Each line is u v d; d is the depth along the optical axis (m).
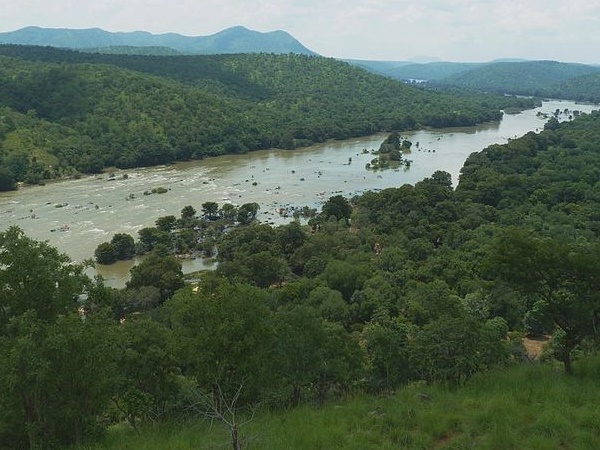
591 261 31.16
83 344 26.84
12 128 197.12
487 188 145.12
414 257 101.75
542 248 32.38
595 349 38.34
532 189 149.25
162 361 36.28
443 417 24.42
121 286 95.75
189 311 33.03
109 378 29.19
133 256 111.56
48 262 28.20
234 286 34.06
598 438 21.36
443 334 36.12
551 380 29.59
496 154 187.38
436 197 137.50
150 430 31.38
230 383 32.97
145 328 39.09
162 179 176.25
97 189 161.00
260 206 144.75
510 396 26.59
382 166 196.00
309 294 83.38
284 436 24.08
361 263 96.62
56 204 142.50
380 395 34.69
